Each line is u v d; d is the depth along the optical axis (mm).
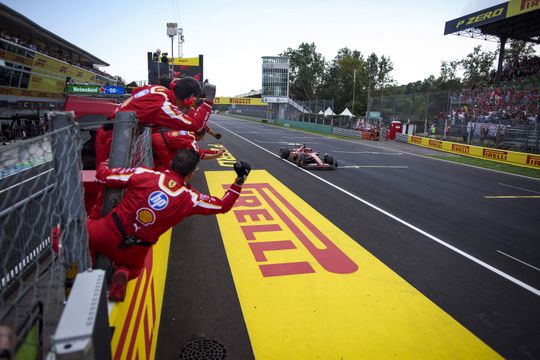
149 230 1900
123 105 2430
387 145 21922
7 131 15172
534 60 23875
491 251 5195
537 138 16375
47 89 19797
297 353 2918
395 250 5102
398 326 3336
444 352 3014
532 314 3633
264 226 5922
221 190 8453
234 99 69688
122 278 1703
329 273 4324
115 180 1896
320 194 8219
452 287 4109
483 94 21906
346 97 66312
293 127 37750
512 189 9688
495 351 3057
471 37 24047
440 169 12836
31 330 1161
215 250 4914
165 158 3479
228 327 3219
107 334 1224
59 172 1359
